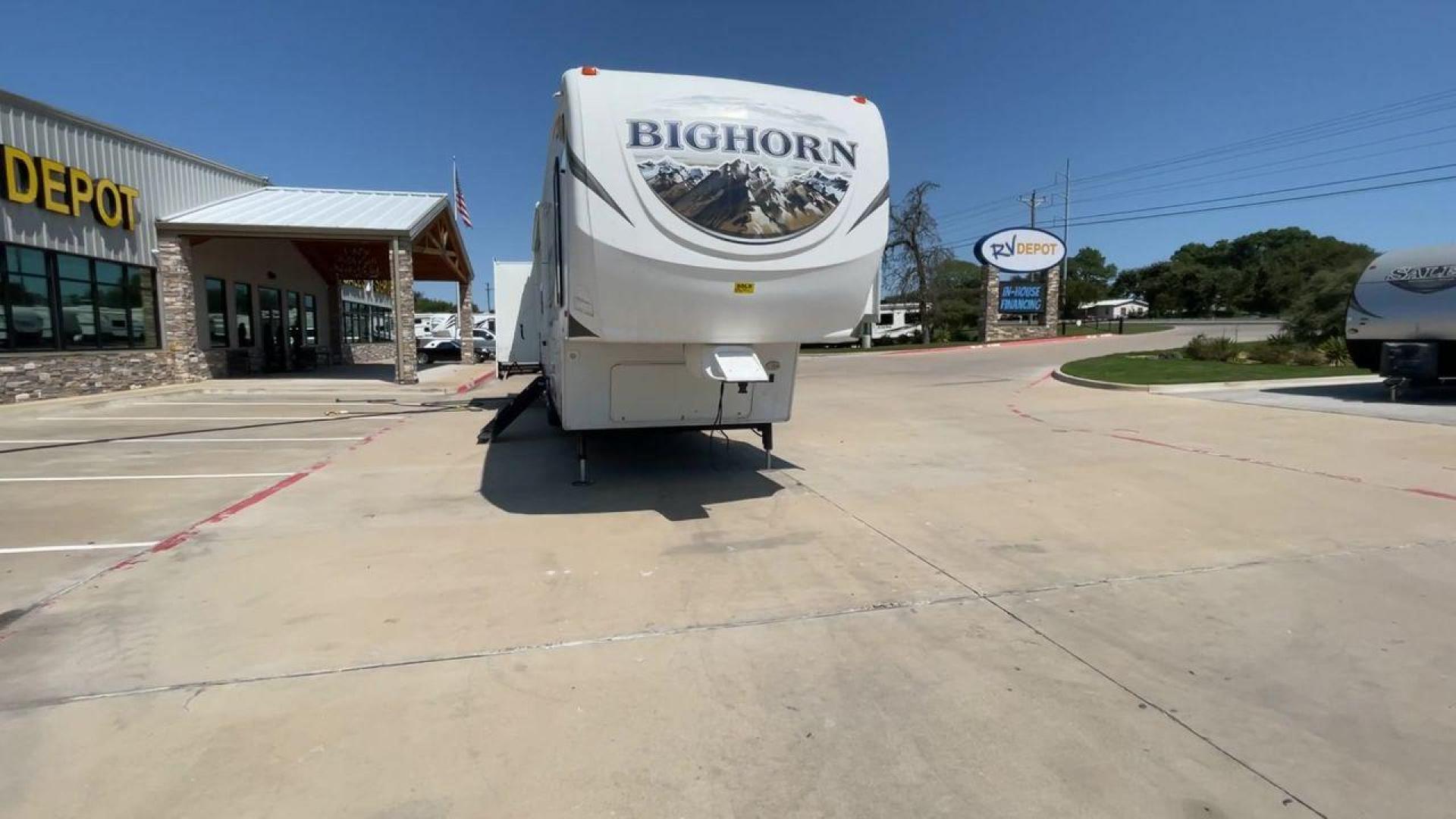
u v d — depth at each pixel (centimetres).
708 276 590
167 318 1703
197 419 1253
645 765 286
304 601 443
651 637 398
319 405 1485
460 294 2725
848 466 853
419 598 450
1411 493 680
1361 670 357
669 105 582
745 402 738
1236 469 795
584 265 579
